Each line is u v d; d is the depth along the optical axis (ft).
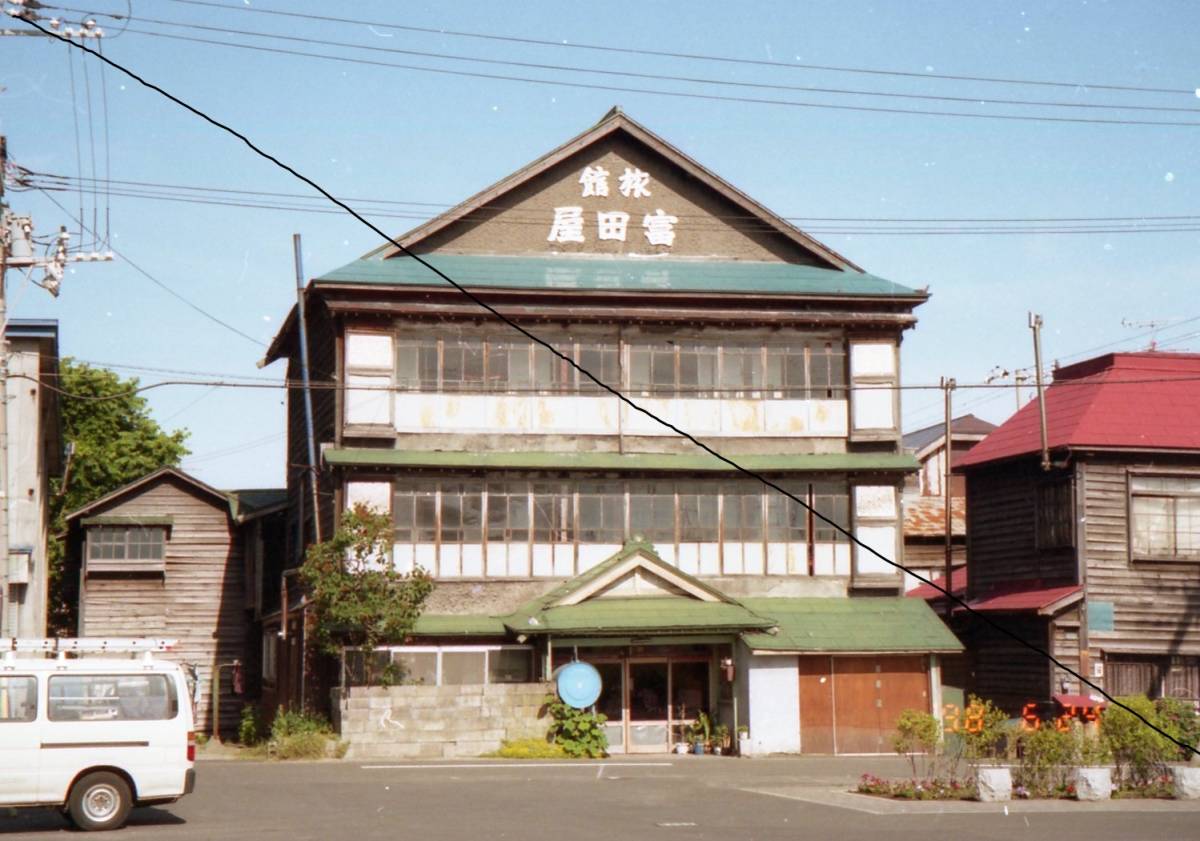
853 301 121.90
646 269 122.62
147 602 138.41
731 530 120.16
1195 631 117.70
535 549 117.08
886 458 121.39
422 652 112.16
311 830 61.05
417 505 115.55
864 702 115.03
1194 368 127.03
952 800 77.82
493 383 118.21
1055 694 113.70
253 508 139.13
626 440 119.24
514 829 61.52
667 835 60.13
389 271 116.67
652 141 124.47
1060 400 128.36
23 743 62.23
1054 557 120.37
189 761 64.44
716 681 116.37
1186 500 118.93
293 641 121.29
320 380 127.34
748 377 122.01
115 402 175.83
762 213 125.59
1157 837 62.23
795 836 60.54
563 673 108.06
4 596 84.53
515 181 122.11
